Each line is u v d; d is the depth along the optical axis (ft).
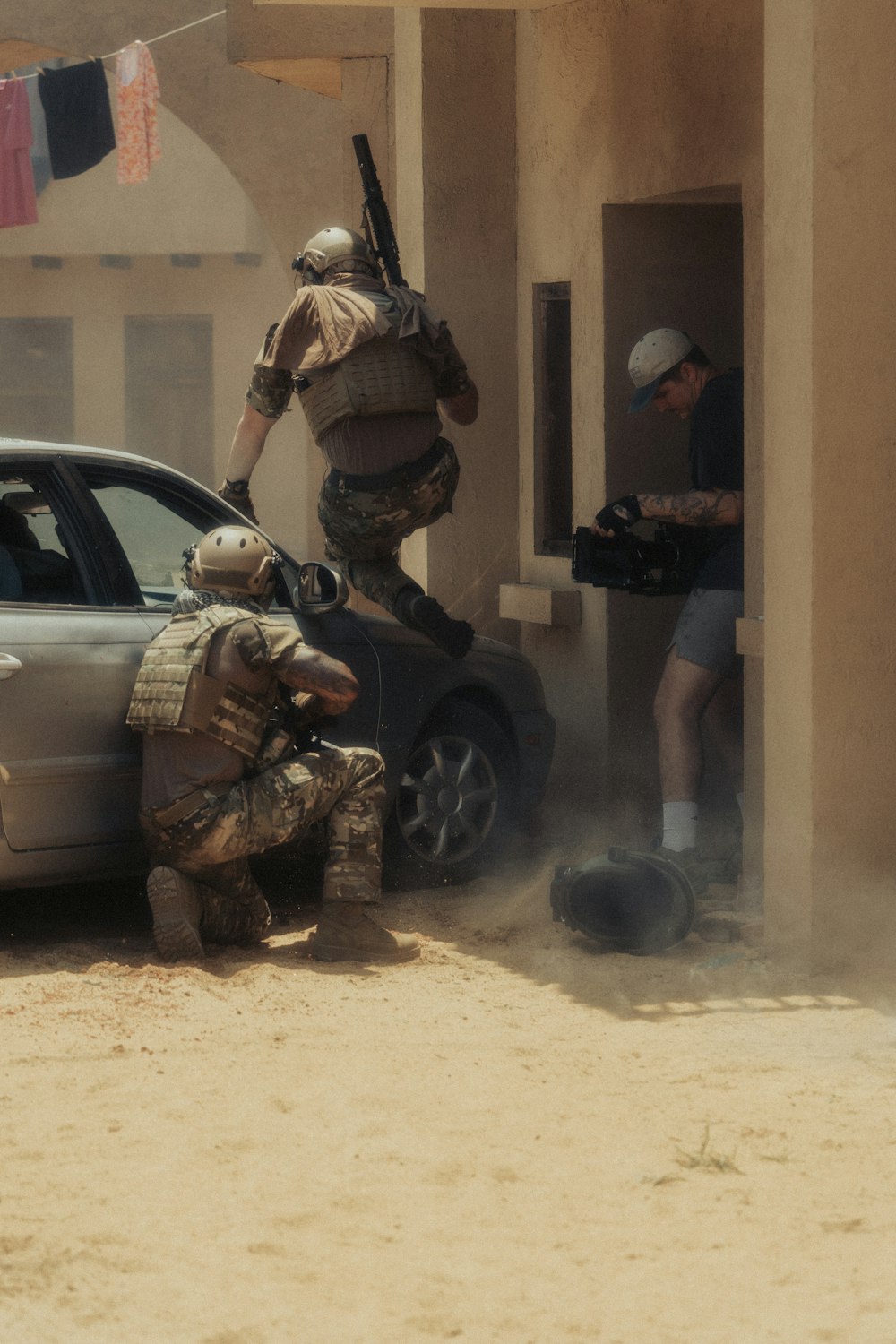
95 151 54.08
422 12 33.32
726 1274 13.42
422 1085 17.85
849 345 21.62
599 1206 14.75
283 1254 13.78
